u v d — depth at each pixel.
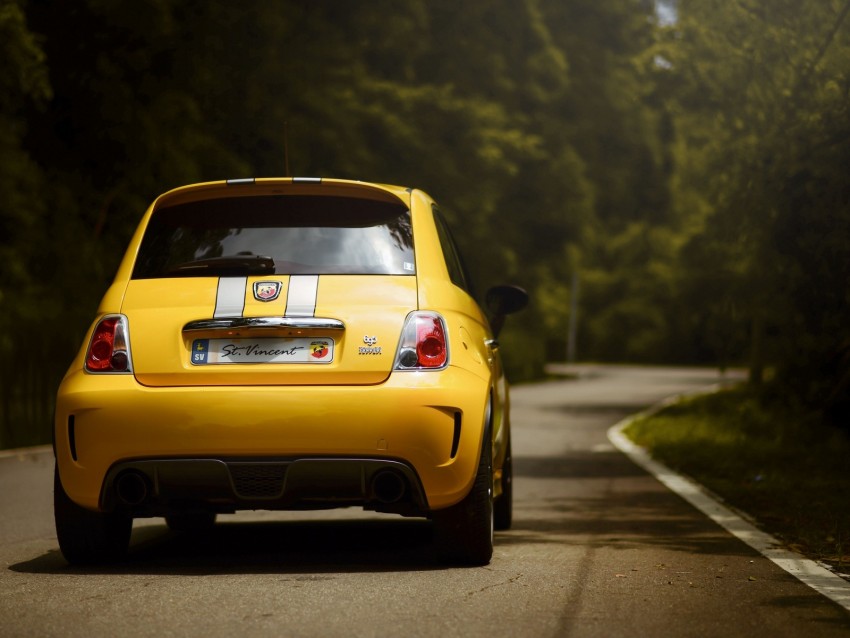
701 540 12.26
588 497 16.97
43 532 12.94
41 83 29.42
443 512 10.09
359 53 55.69
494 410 11.08
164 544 11.98
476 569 10.16
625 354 137.12
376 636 7.55
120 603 8.60
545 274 89.38
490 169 60.75
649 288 130.88
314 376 9.68
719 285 27.95
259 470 9.57
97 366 9.86
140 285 10.12
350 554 11.17
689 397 54.34
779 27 21.66
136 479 9.72
